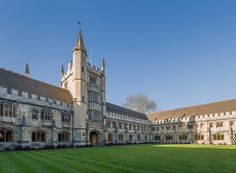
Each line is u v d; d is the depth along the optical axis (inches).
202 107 2851.9
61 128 1712.6
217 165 602.5
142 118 3093.0
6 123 1344.7
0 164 647.1
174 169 539.8
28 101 1493.6
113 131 2386.8
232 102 2610.7
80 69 1899.6
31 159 762.2
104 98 2226.9
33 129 1501.0
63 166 589.0
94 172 504.7
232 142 2386.8
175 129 2896.2
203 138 2640.3
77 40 1967.3
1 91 1336.1
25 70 2043.6
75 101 1856.5
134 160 714.2
